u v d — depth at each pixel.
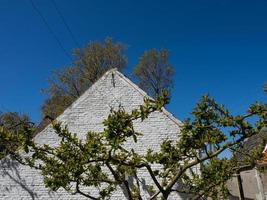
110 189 9.99
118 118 7.45
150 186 13.48
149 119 16.00
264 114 7.48
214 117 7.77
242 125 7.64
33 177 15.12
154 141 15.77
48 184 8.61
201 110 7.73
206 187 10.04
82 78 36.22
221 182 10.04
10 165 15.19
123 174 9.44
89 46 36.94
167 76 38.31
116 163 8.27
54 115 35.19
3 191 14.99
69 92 36.19
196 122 7.76
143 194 15.11
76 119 15.91
